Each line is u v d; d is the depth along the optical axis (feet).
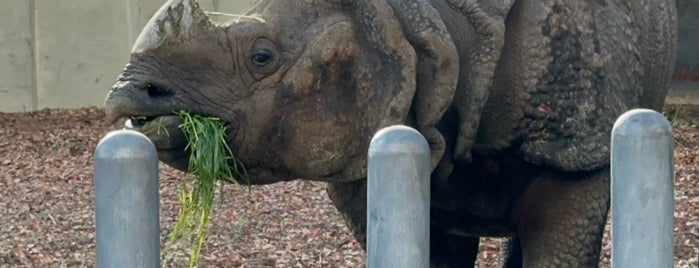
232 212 37.27
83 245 34.71
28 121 56.90
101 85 60.39
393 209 14.07
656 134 14.11
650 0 22.47
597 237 21.39
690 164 44.06
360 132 19.12
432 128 19.61
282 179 19.53
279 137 19.02
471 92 20.03
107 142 14.24
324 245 33.50
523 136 20.65
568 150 20.61
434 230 23.56
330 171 19.25
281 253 32.55
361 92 19.07
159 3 59.72
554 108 20.45
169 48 18.34
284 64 18.89
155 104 18.13
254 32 18.76
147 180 14.28
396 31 18.98
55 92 60.23
